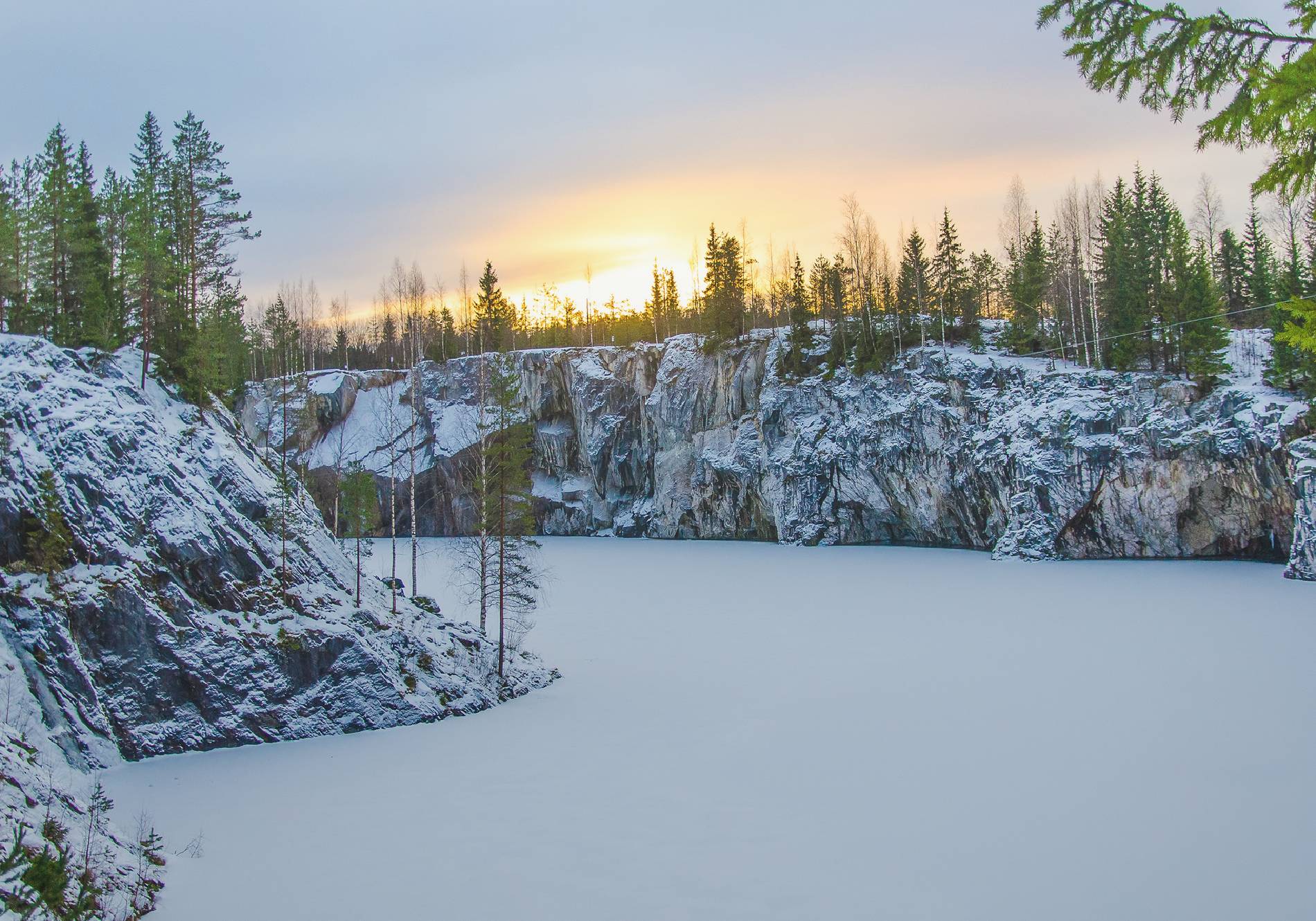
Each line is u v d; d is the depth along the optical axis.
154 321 38.22
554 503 104.56
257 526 32.53
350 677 28.38
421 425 104.44
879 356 79.06
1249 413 54.31
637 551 82.12
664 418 97.44
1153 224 81.06
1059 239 87.62
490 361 102.75
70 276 42.94
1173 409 59.09
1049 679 29.36
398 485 101.88
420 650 31.55
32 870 13.69
